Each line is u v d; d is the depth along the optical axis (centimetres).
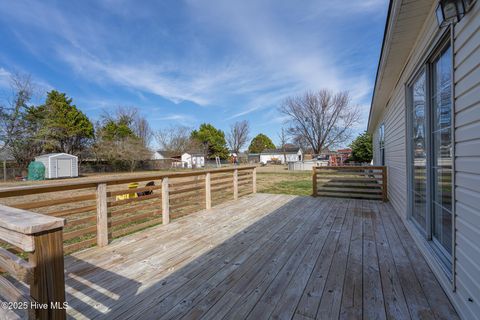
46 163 1562
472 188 147
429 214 252
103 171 2175
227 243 298
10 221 93
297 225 371
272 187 869
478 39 139
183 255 263
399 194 415
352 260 244
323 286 196
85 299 183
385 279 205
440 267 199
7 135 1495
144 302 178
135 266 238
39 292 90
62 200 264
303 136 2519
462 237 159
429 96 247
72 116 2088
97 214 292
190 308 171
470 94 149
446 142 211
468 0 145
